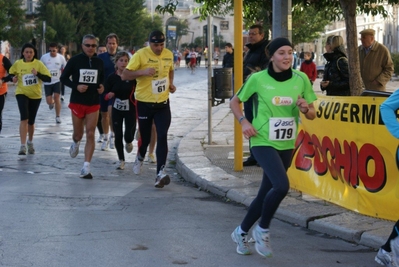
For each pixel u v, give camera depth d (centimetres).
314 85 3272
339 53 1022
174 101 2567
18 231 680
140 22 6322
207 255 610
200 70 6297
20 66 1204
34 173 1030
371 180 717
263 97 579
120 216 758
